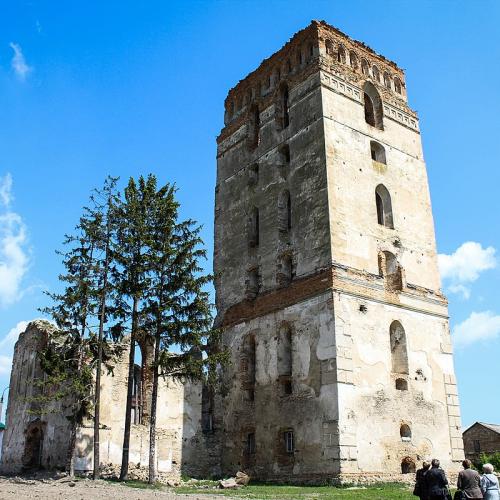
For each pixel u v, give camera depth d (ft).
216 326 122.52
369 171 113.80
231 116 139.85
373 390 96.78
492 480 49.70
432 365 108.06
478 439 207.00
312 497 72.49
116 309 102.99
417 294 111.34
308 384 97.55
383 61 129.49
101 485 87.20
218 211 133.39
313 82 115.14
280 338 105.81
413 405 101.71
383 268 107.86
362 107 118.93
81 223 107.14
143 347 118.42
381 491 80.53
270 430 103.19
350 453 89.97
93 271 104.88
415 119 129.18
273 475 100.22
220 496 72.38
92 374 105.40
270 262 113.70
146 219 106.52
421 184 123.34
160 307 100.48
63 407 108.27
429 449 101.14
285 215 115.65
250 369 112.57
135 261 104.01
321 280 100.32
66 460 108.17
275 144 121.19
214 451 115.55
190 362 99.76
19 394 137.28
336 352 93.97
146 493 74.23
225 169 135.23
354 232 105.40
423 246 117.29
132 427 112.98
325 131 109.29
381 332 102.01
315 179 108.27
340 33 122.31
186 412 118.73
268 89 128.98
